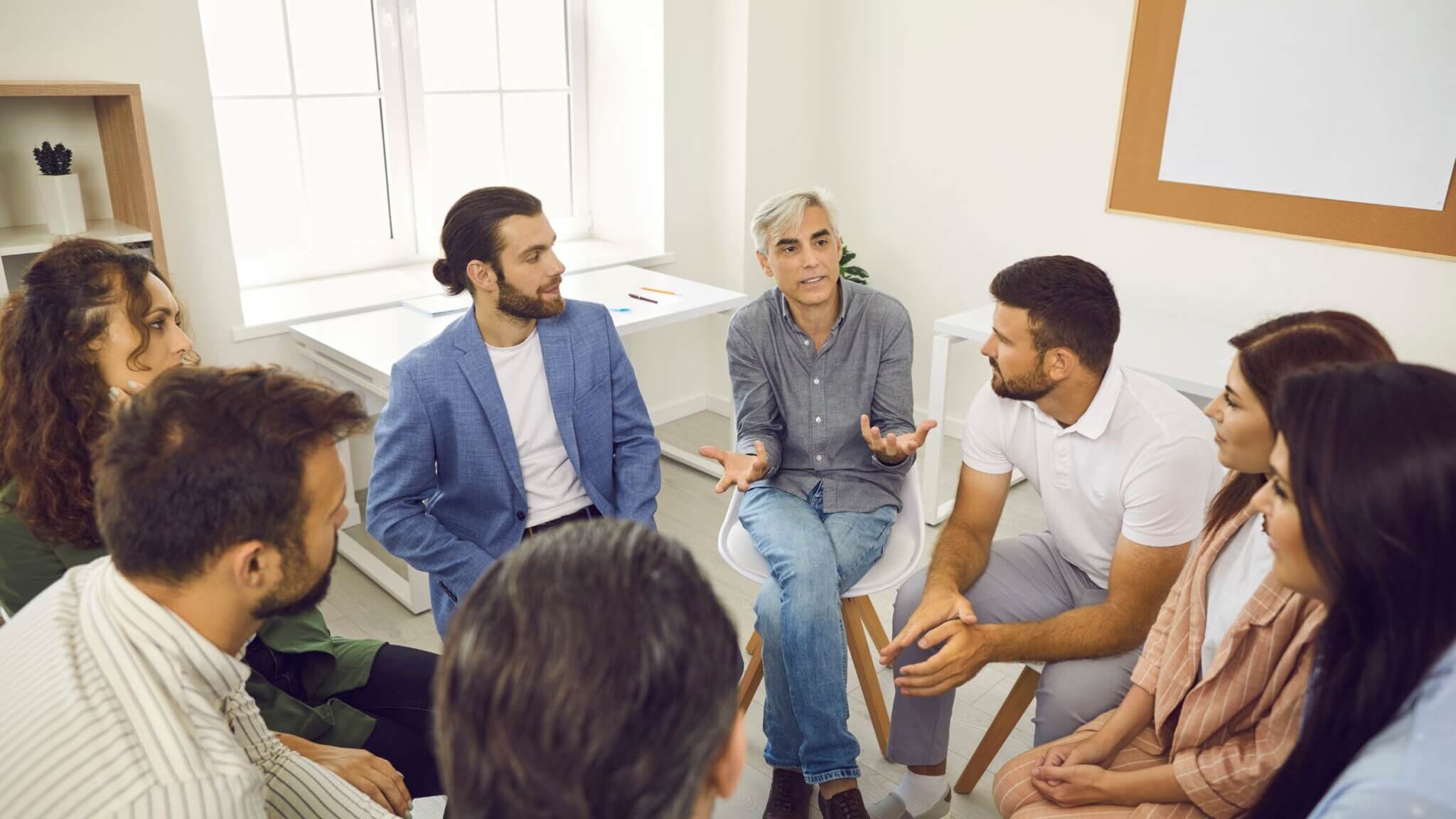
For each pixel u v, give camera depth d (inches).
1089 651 66.3
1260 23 111.2
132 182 99.1
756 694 94.5
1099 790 55.7
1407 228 107.0
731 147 146.8
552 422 78.2
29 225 101.6
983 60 135.9
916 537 82.1
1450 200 103.6
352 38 127.6
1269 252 117.6
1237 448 52.5
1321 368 34.9
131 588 35.5
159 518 33.8
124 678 33.7
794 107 150.1
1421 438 31.0
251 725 43.7
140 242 99.3
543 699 21.4
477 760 22.2
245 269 126.0
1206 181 119.6
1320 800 36.6
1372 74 105.3
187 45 104.0
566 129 153.1
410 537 73.0
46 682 33.6
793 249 79.2
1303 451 33.3
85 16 97.3
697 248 153.6
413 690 61.5
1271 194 115.2
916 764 74.8
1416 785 30.6
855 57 149.2
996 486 76.1
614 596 22.5
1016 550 78.2
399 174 136.4
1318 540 33.3
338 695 61.0
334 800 44.7
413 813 80.0
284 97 124.0
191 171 107.3
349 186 133.0
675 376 160.2
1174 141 120.8
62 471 52.1
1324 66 108.1
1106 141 127.4
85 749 31.6
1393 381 32.3
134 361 54.6
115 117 98.3
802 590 72.7
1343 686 34.8
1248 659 51.6
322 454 36.3
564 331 77.5
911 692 65.6
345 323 113.3
